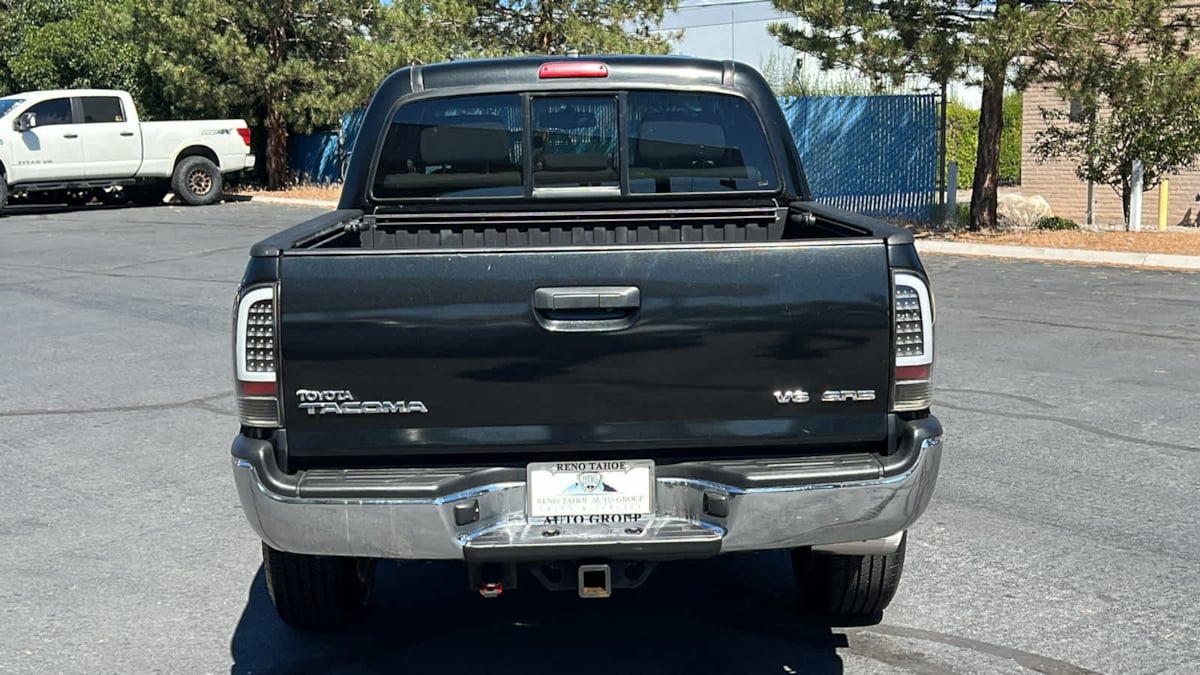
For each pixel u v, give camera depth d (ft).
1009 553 17.10
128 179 77.25
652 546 11.62
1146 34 47.62
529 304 11.60
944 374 28.17
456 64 16.89
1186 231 58.54
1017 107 101.09
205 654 14.33
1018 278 43.96
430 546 11.59
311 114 87.25
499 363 11.68
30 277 47.09
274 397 11.71
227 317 37.60
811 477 11.62
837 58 50.62
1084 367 28.84
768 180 16.99
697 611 15.52
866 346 11.80
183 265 50.21
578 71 16.69
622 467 11.98
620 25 84.94
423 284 11.58
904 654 14.01
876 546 12.77
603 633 14.85
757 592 16.16
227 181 94.63
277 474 11.71
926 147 64.28
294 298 11.60
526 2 84.43
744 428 11.91
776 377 11.80
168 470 21.75
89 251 55.36
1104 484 20.06
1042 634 14.47
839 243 11.76
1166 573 16.31
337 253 11.60
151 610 15.64
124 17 84.33
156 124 77.77
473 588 12.42
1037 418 24.20
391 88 16.80
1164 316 35.60
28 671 13.82
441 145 16.84
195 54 85.25
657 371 11.74
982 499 19.35
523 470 12.00
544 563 12.38
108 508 19.69
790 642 14.46
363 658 14.21
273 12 85.10
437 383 11.69
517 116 16.76
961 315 36.11
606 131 16.83
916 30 49.96
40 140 72.64
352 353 11.64
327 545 11.64
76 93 74.49
